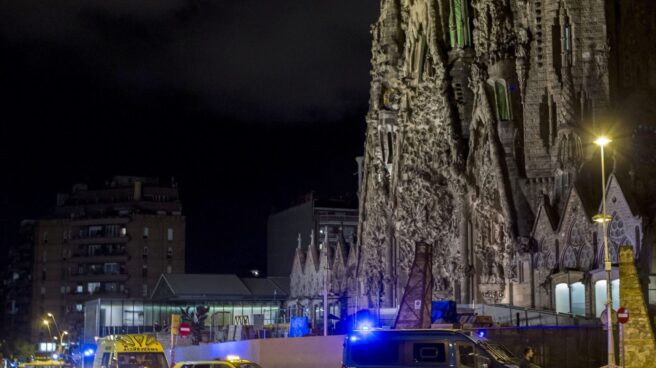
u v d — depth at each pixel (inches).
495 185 3287.4
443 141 3703.3
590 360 2208.4
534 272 3085.6
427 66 3863.2
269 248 6884.8
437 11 3865.7
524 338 2197.3
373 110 4466.0
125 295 7066.9
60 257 7426.2
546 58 3240.7
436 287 3624.5
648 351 1760.6
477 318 2751.0
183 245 7278.5
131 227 7175.2
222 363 1640.0
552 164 3201.3
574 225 2947.8
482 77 3403.1
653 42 3233.3
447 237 3617.1
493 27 3395.7
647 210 2856.8
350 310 4626.0
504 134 3282.5
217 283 5807.1
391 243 4146.2
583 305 2849.4
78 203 7608.3
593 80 3120.1
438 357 1382.9
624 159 3021.7
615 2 3216.0
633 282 1793.8
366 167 4522.6
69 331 6914.4
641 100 3152.1
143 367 1872.5
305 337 2158.0
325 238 5068.9
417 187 3811.5
